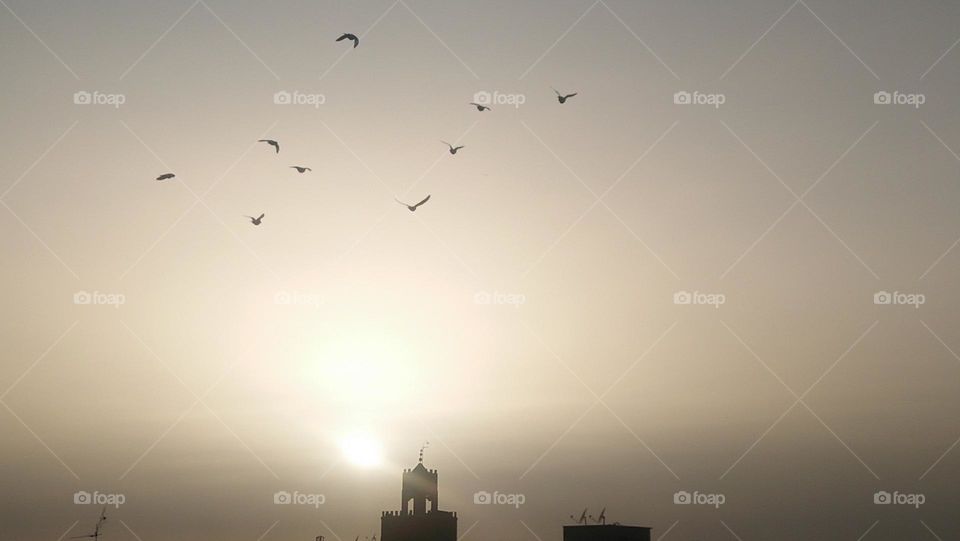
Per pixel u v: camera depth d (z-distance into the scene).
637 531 97.38
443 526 106.06
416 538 105.31
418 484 108.62
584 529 98.06
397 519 106.62
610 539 97.19
